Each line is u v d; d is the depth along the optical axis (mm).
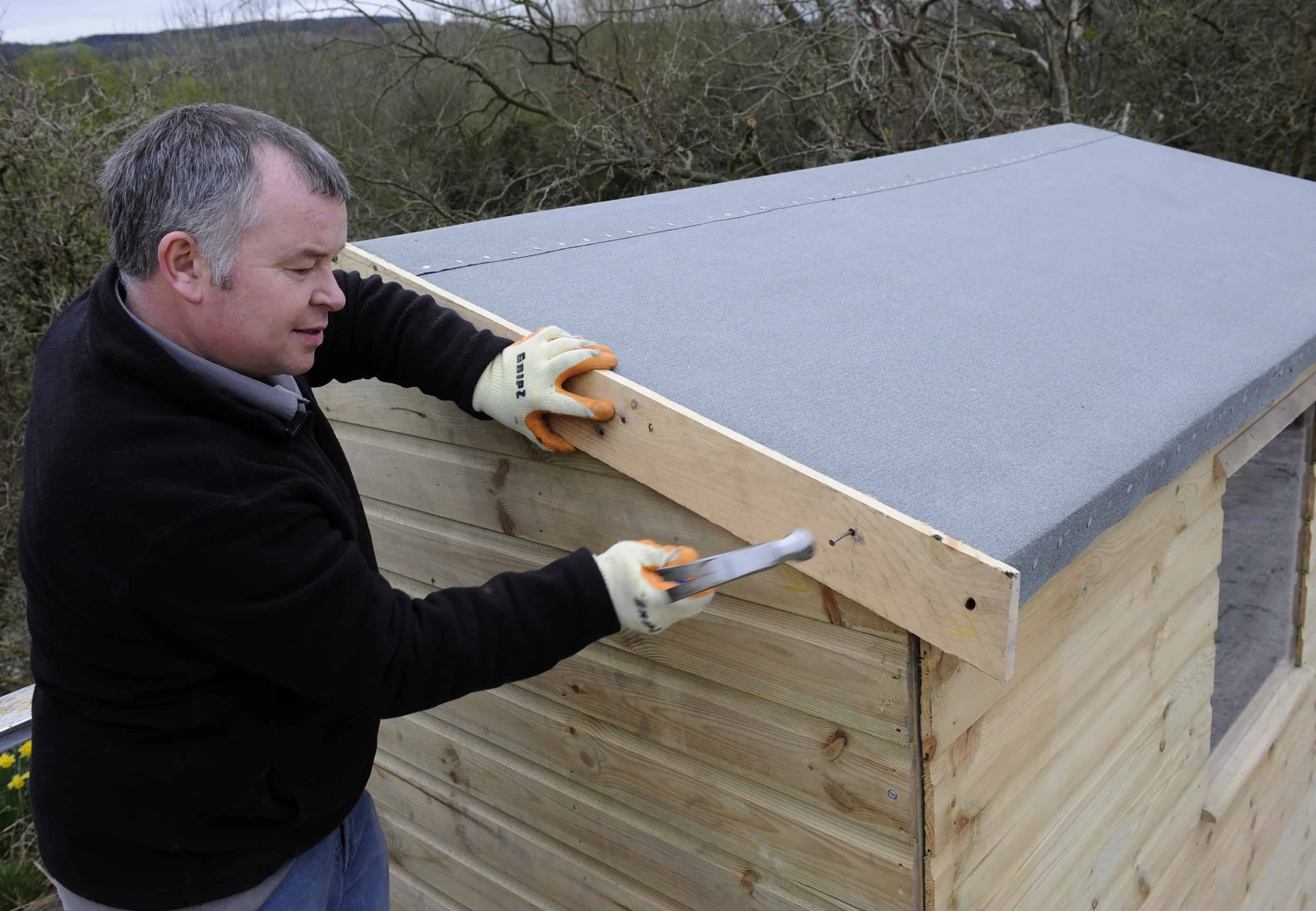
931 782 1364
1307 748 3295
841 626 1383
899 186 3016
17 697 3922
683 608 1260
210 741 1288
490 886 2238
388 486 2102
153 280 1213
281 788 1370
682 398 1513
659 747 1731
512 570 1894
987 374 1675
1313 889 3725
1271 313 2107
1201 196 3168
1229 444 2186
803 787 1519
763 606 1478
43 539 1180
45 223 6492
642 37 9461
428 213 8453
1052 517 1245
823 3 8086
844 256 2242
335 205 1242
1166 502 1954
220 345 1237
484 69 8508
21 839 3689
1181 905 2490
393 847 2490
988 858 1570
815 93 7934
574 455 1672
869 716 1386
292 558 1144
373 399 2049
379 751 2424
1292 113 8625
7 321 6508
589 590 1259
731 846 1670
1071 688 1747
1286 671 3059
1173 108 9250
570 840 1987
